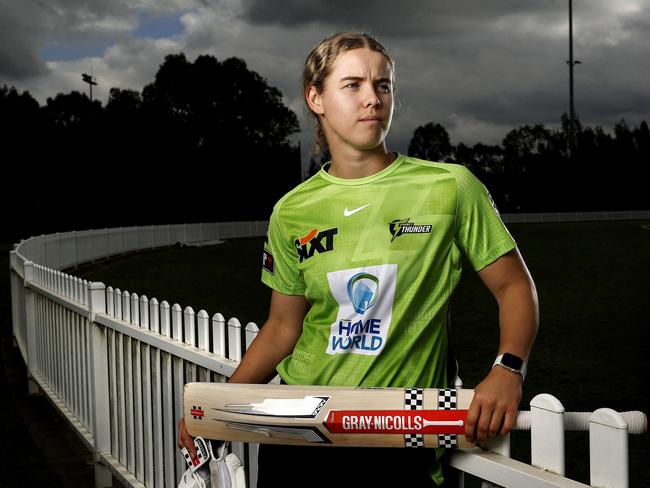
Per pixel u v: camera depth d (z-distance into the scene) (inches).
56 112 2947.8
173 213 2416.3
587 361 263.9
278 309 80.3
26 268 270.4
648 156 3324.3
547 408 57.2
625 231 1524.4
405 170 69.9
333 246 70.3
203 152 2736.2
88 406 189.2
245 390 69.9
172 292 514.6
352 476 67.7
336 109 69.1
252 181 2785.4
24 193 2181.3
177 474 130.4
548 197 3353.8
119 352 160.7
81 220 2245.3
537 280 556.1
